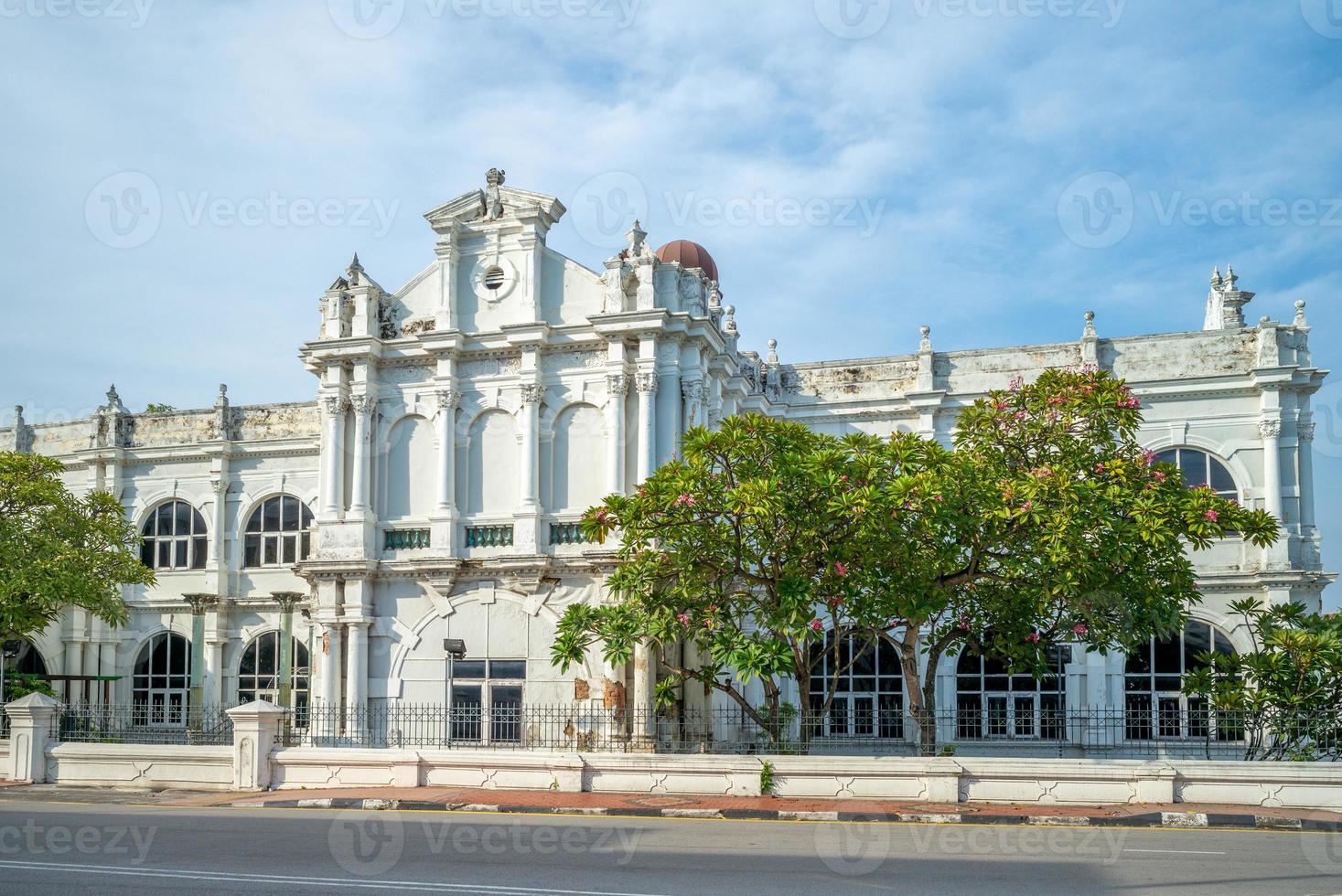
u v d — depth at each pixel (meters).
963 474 20.97
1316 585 30.50
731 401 32.25
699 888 11.80
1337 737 21.09
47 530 32.62
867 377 34.72
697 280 28.77
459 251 29.78
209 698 37.53
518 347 28.53
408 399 29.59
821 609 33.62
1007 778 18.92
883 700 33.34
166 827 16.70
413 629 28.48
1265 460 30.98
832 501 20.16
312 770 21.66
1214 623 31.14
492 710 27.66
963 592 23.05
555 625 27.44
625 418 27.72
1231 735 23.41
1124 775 18.59
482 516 28.55
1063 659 31.84
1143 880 12.46
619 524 22.25
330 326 29.75
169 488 39.56
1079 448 21.64
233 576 38.56
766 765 19.69
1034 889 11.88
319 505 29.28
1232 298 33.09
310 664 29.02
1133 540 20.44
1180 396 31.92
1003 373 33.50
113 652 38.97
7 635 32.31
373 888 11.77
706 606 21.91
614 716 26.34
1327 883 12.30
